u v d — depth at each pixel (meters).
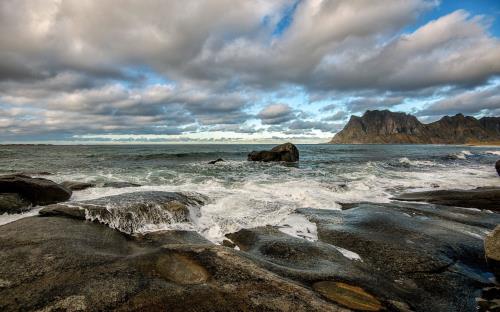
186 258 4.70
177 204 8.57
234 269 4.31
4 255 4.93
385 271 5.50
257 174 20.91
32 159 32.00
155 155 41.19
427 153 53.25
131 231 7.34
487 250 5.59
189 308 3.48
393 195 13.30
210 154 46.59
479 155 43.25
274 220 8.73
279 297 3.65
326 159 37.69
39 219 7.00
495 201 10.78
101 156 38.53
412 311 4.05
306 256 5.80
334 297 4.12
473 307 4.36
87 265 4.68
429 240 6.92
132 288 3.93
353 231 7.58
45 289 3.94
